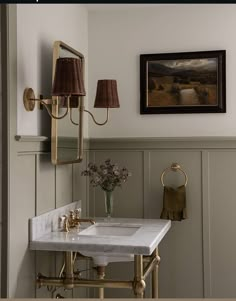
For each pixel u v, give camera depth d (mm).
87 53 3564
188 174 3408
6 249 2143
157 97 3465
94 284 2398
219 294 3365
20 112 2346
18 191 2258
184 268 3414
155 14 3482
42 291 2602
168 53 3441
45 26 2707
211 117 3404
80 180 3357
